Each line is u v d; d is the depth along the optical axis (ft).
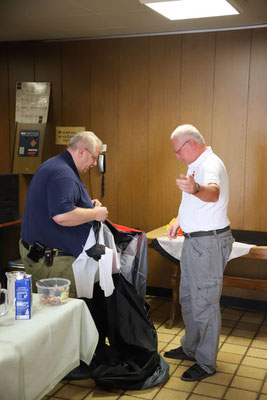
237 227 14.35
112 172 15.61
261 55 13.61
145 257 10.37
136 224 15.52
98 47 15.29
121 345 9.86
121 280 9.73
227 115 14.14
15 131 16.07
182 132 9.53
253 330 12.79
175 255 12.37
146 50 14.79
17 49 16.17
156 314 13.88
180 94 14.57
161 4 10.71
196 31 14.17
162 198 15.14
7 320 6.77
